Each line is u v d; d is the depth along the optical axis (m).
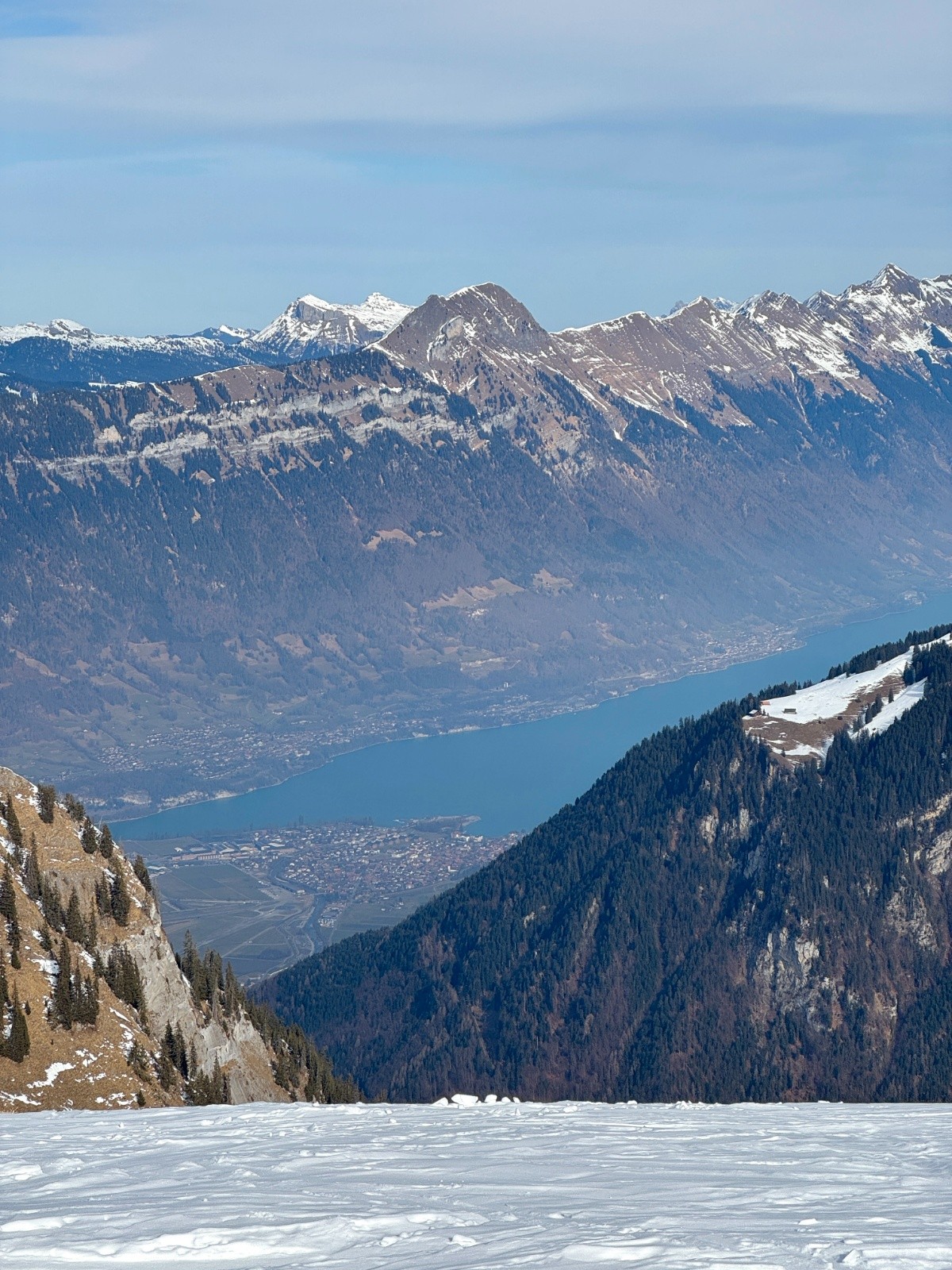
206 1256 41.84
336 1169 57.81
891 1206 50.28
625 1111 84.31
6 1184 55.88
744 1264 40.31
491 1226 45.88
